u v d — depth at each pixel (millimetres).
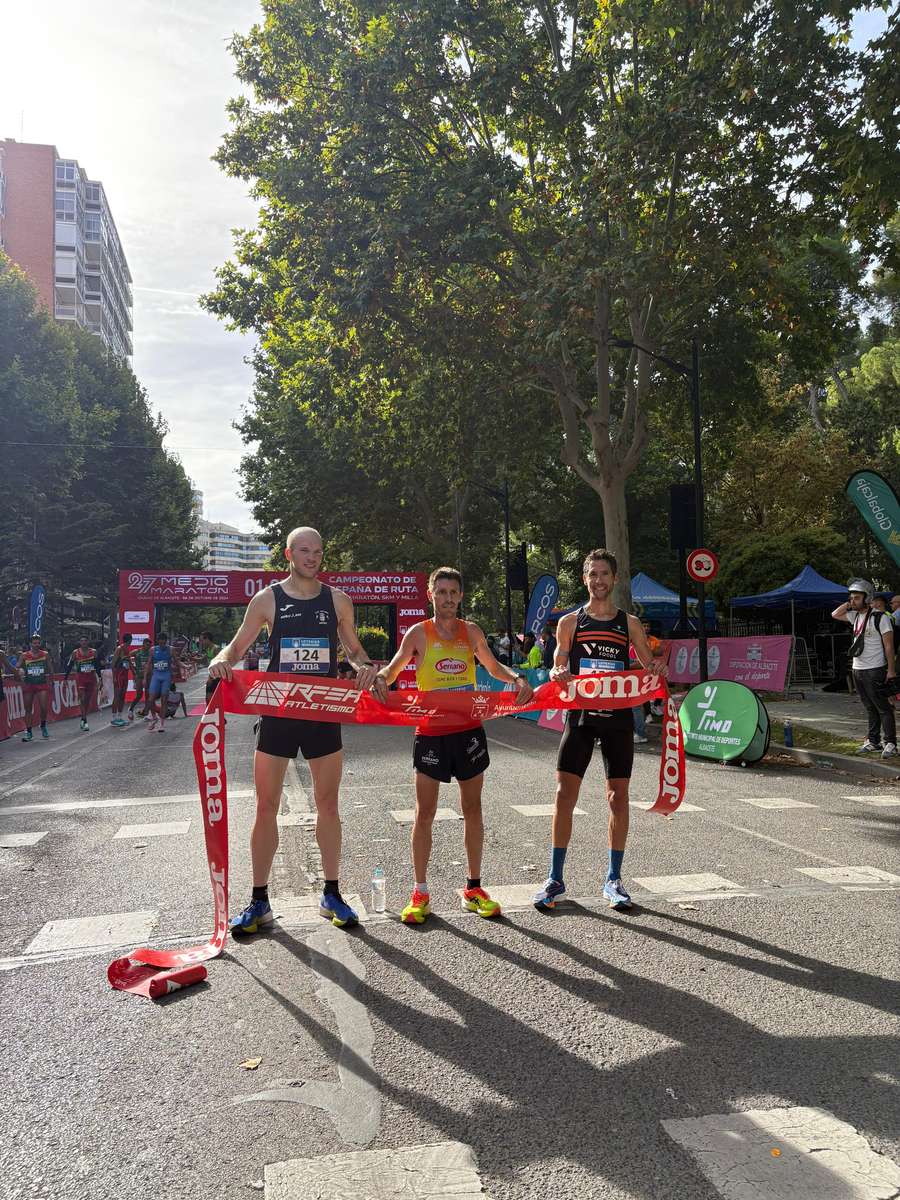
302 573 4828
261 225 20594
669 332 21125
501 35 17891
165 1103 2980
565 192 19781
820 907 5105
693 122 15984
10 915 5121
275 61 19328
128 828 7551
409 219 17594
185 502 56656
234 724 17906
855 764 10656
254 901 4797
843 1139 2711
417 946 4500
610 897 5137
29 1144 2742
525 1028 3531
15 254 77312
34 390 31562
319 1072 3184
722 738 11633
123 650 20078
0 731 16031
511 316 20141
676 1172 2547
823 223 18641
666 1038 3430
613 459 21203
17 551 38312
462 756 4969
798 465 33438
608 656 5246
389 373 21344
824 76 16297
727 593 30406
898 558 12641
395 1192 2463
